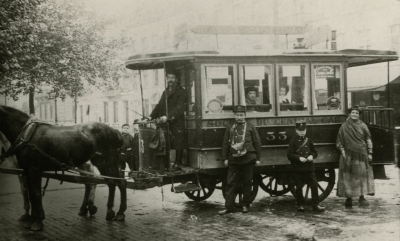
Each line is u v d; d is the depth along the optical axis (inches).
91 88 669.3
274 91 382.9
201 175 380.2
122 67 649.0
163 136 359.6
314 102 393.1
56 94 623.8
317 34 442.6
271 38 572.7
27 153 313.9
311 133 390.6
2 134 337.4
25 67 547.8
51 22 573.3
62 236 296.2
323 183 538.6
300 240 272.7
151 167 365.1
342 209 369.4
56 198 454.3
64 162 324.5
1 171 324.5
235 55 374.6
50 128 324.5
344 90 399.9
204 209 381.7
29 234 303.0
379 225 295.7
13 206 413.1
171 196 455.2
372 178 374.3
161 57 371.6
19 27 486.9
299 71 390.0
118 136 350.3
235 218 340.5
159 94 415.5
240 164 358.3
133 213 369.7
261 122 379.6
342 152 374.6
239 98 375.9
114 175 345.7
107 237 290.8
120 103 594.9
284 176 392.5
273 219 334.0
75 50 606.9
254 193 387.9
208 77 369.4
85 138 327.3
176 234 293.9
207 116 368.8
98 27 631.2
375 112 413.7
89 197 362.3
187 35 390.9
